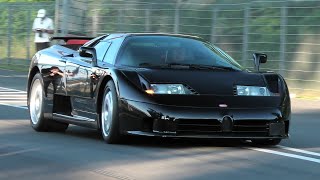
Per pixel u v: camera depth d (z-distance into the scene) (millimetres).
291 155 20109
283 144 22641
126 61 22078
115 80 20828
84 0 59312
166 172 17156
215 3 50219
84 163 18531
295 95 43188
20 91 45812
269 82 21141
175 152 20234
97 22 58750
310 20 43281
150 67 21531
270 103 20547
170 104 19844
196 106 19859
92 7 59031
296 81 44031
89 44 25109
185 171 17297
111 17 57875
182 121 19750
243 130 20188
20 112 33125
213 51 23188
